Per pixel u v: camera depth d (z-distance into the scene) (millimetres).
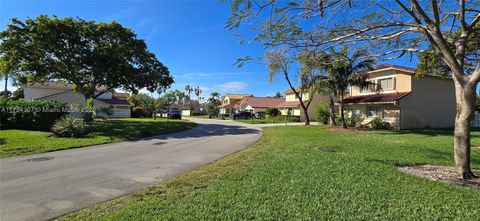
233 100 67875
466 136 6266
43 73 21547
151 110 48469
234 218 3959
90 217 4234
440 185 5555
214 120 42281
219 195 4977
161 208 4445
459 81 6234
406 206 4363
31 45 20172
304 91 32188
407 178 6023
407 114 22203
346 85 22469
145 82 24000
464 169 6262
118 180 6438
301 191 5105
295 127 25047
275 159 8414
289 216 4012
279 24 5113
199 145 12930
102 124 22859
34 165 8227
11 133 14133
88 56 21062
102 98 47656
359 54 7008
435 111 24016
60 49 20656
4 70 21469
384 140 13938
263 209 4270
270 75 26641
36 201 4996
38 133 14844
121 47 22125
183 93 82438
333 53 6699
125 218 4066
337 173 6457
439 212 4141
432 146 11508
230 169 7254
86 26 21906
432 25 5855
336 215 4031
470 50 9266
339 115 27641
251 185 5551
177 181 6160
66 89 36656
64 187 5879
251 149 11266
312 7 5047
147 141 14539
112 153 10531
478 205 4434
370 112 24875
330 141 13414
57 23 20297
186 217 4035
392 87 23781
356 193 4988
